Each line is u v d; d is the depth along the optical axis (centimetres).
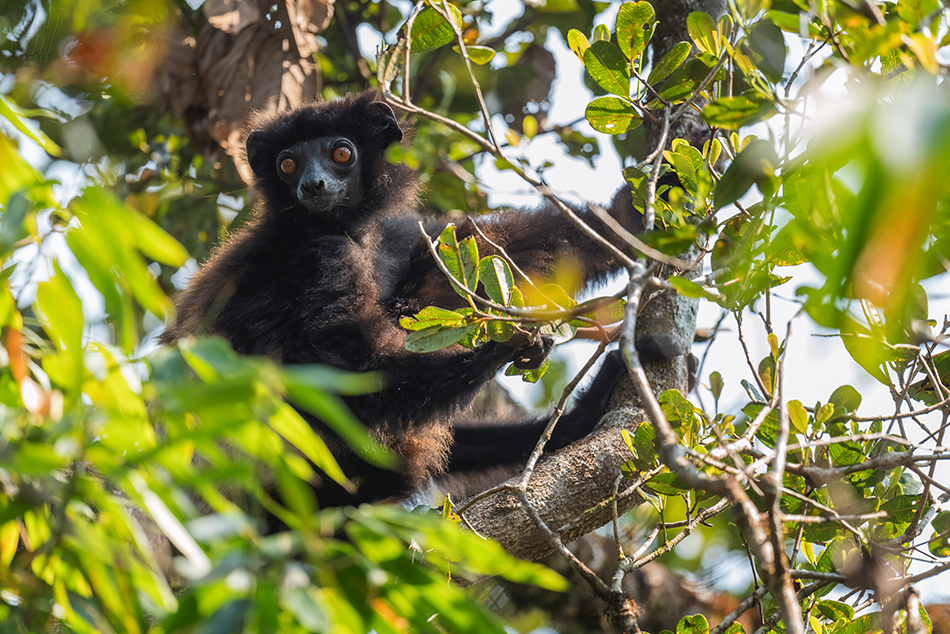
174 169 1316
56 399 436
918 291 595
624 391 899
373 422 923
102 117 1241
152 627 496
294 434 398
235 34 1102
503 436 1063
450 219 1176
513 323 675
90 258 383
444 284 1091
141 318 1028
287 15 1118
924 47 426
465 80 1299
